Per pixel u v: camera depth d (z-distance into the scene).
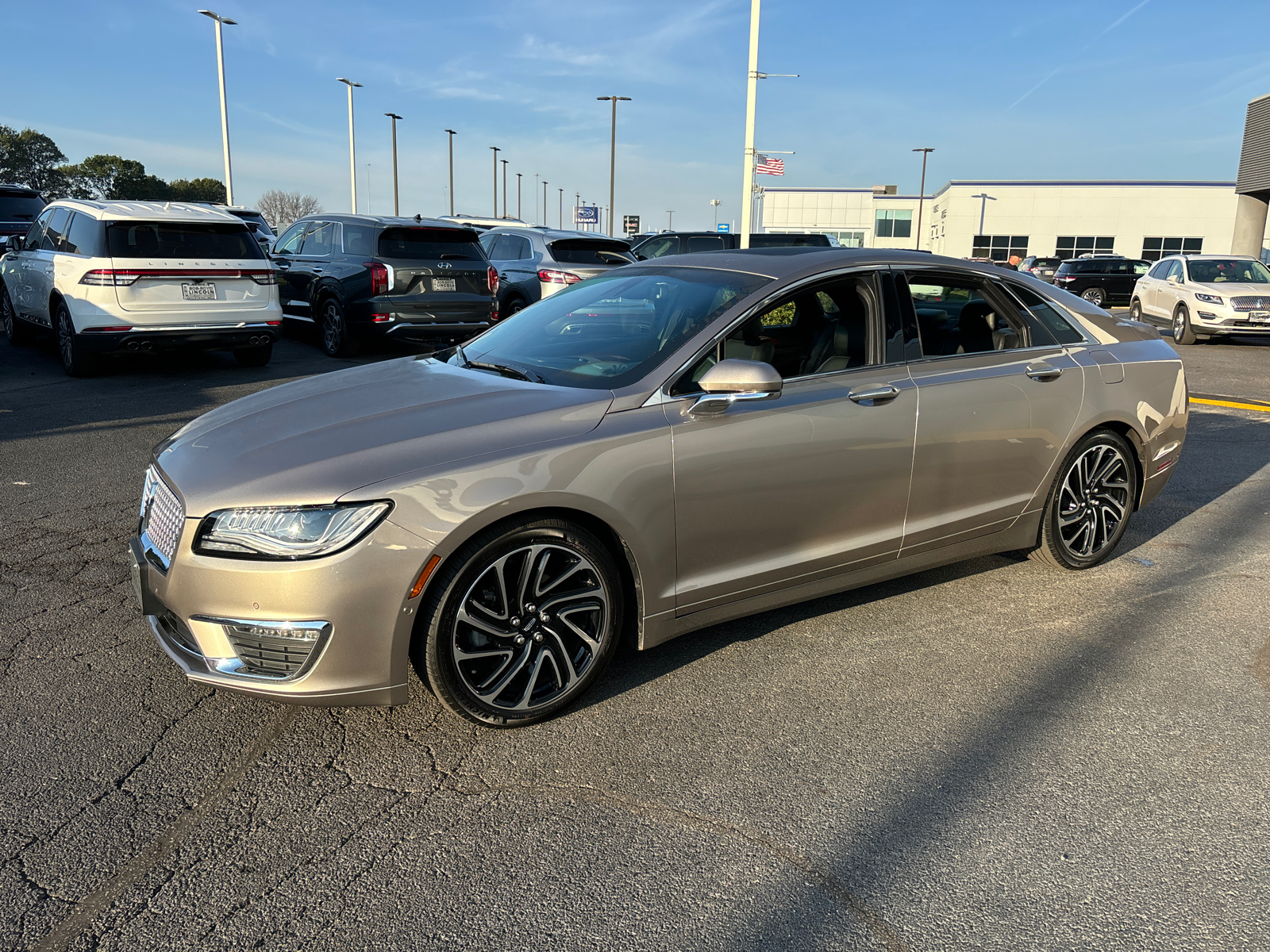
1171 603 4.04
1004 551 4.39
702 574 3.16
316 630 2.55
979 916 2.13
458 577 2.67
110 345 8.56
